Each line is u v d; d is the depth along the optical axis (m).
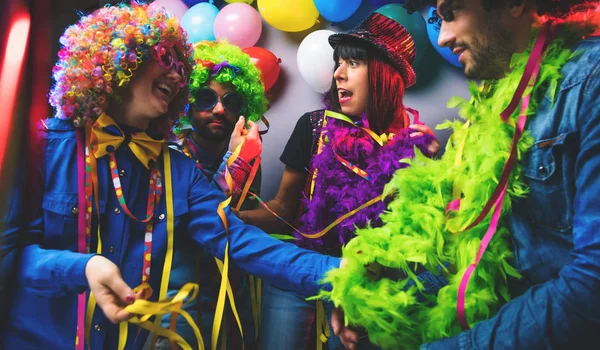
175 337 1.20
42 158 1.27
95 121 1.34
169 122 1.53
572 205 0.93
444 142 2.26
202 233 1.40
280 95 2.44
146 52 1.35
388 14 2.08
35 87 1.27
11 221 1.19
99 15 1.39
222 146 1.99
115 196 1.33
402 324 1.16
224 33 2.26
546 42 1.00
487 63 1.08
